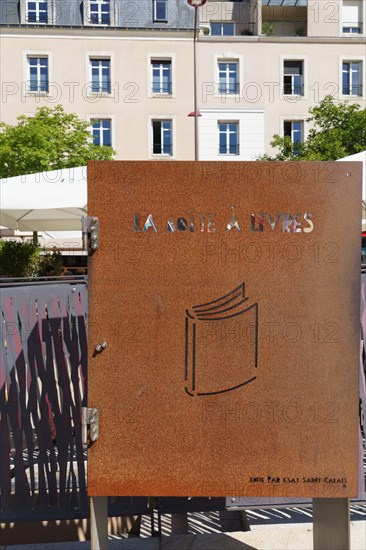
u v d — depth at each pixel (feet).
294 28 123.24
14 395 9.13
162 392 7.18
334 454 7.18
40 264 33.40
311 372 7.14
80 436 9.58
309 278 7.09
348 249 7.08
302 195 7.06
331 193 7.06
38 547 9.31
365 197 17.48
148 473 7.23
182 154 104.94
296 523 9.98
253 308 7.13
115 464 7.23
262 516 10.32
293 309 7.11
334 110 82.02
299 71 108.06
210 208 7.07
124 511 9.58
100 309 7.12
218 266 7.09
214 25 125.80
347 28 117.29
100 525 7.71
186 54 105.09
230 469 7.23
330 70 107.24
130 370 7.16
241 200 7.07
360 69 108.37
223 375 7.16
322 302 7.11
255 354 7.15
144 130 104.47
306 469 7.21
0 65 102.42
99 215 7.06
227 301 7.11
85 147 85.40
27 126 79.36
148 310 7.11
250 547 9.09
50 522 10.17
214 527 10.19
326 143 79.41
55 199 21.01
